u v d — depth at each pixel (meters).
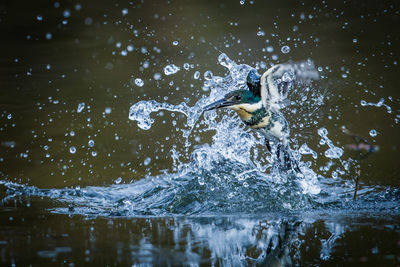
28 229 7.35
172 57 17.81
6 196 9.67
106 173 11.00
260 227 7.29
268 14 21.59
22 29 22.08
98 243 6.58
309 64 8.06
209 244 6.48
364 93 13.65
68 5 24.59
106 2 24.81
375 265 5.54
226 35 19.16
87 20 22.56
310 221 7.57
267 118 8.69
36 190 10.05
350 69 15.15
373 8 21.41
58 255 6.10
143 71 17.03
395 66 15.33
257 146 11.87
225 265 5.69
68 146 12.55
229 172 9.55
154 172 11.05
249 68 10.28
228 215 8.17
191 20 21.38
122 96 15.38
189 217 8.10
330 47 17.27
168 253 6.12
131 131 13.39
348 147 11.59
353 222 7.42
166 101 14.44
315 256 5.88
